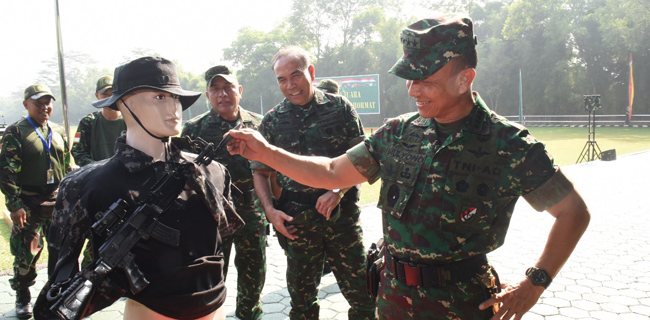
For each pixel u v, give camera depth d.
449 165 2.05
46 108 4.59
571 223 1.93
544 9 42.59
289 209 3.26
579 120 42.97
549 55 43.72
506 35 45.53
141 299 1.85
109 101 1.93
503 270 5.20
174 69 2.06
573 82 43.03
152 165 1.96
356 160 2.38
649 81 39.78
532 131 34.22
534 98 45.66
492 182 2.00
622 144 22.08
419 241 2.08
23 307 4.13
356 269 3.29
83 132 5.14
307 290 3.34
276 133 3.44
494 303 1.98
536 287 1.94
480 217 2.00
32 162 4.41
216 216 2.04
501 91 47.28
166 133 1.99
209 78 3.92
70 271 1.78
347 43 63.72
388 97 54.94
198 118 4.05
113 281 1.77
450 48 1.94
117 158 1.93
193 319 1.91
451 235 2.04
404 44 2.02
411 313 2.13
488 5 52.62
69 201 1.85
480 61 47.16
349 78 36.62
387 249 2.29
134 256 1.78
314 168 2.37
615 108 41.19
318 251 3.31
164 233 1.86
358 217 3.32
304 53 3.37
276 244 6.43
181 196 1.98
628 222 7.20
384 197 2.25
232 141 2.23
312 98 3.43
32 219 4.30
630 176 11.90
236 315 3.89
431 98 2.02
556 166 1.96
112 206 1.77
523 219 7.56
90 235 1.84
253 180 3.63
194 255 1.97
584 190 10.14
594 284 4.72
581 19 42.22
